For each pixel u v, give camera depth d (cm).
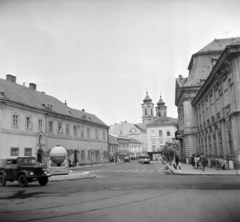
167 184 1575
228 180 1698
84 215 805
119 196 1149
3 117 3338
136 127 12656
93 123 6116
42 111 4150
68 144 4962
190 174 2308
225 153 2706
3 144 3303
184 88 4644
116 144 8344
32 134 3875
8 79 4266
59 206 956
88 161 5772
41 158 4075
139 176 2338
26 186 1642
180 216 768
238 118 2300
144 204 951
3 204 1018
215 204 918
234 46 2264
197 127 4450
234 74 2311
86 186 1602
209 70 4594
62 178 2078
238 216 758
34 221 751
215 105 3073
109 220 739
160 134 9519
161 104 14100
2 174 1723
